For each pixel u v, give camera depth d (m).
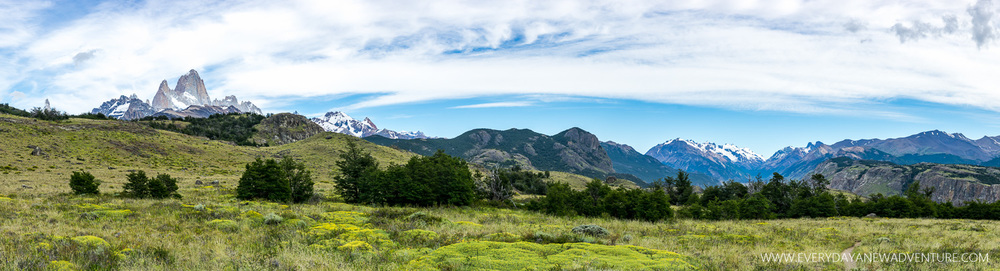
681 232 30.95
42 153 89.12
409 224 27.44
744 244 23.95
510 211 53.84
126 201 35.97
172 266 14.34
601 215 49.81
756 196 61.56
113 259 14.54
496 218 38.72
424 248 18.09
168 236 19.73
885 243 24.44
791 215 68.44
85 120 142.62
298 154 139.62
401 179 51.97
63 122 122.50
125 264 14.16
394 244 19.16
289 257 15.78
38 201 32.34
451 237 21.42
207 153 125.56
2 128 98.00
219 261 15.03
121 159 100.31
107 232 20.02
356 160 58.47
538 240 20.62
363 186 52.78
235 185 70.62
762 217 59.12
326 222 28.12
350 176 55.69
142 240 18.41
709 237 26.78
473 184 65.19
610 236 24.81
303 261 15.24
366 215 33.41
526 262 14.78
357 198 54.88
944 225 40.59
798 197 80.12
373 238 20.56
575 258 15.36
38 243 15.96
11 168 71.75
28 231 19.08
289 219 27.80
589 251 16.77
